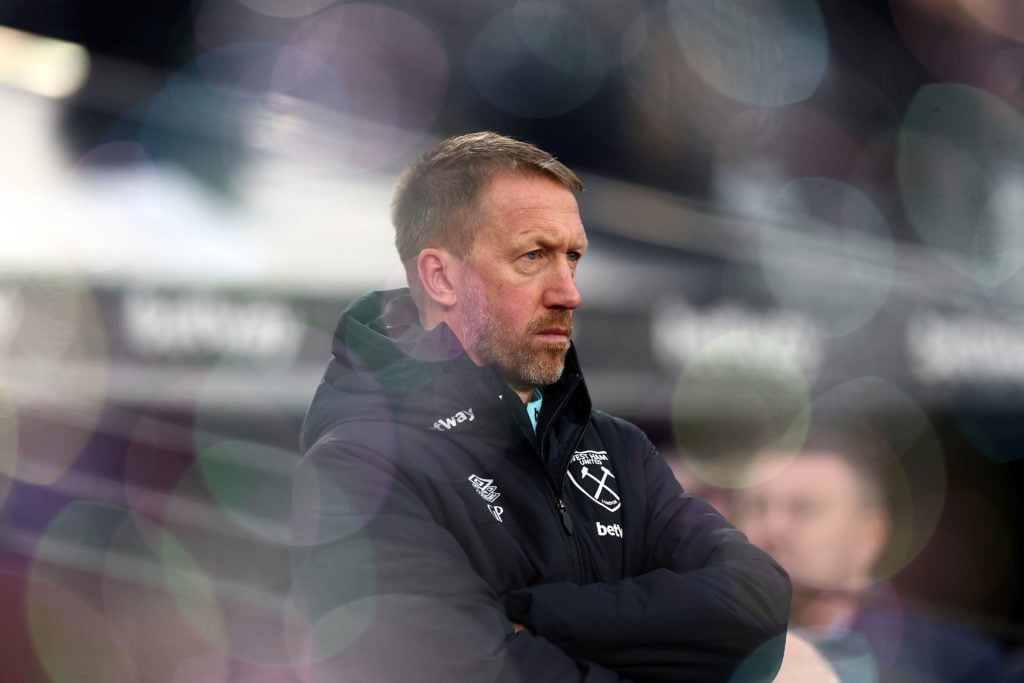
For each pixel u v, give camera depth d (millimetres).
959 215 19844
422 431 5434
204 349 10859
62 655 8328
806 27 21562
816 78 21469
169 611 9031
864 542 12867
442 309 5734
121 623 8758
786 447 13680
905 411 15039
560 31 19500
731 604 5148
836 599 12156
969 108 22891
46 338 10297
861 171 20750
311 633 4922
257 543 10031
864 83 22047
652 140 19547
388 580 4871
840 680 8562
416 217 5824
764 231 15820
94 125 12344
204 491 10203
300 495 5250
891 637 11359
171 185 11938
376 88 18109
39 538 9141
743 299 14445
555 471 5480
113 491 9719
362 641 4805
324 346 11445
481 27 19047
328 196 12727
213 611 9180
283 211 12195
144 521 9633
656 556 5809
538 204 5508
